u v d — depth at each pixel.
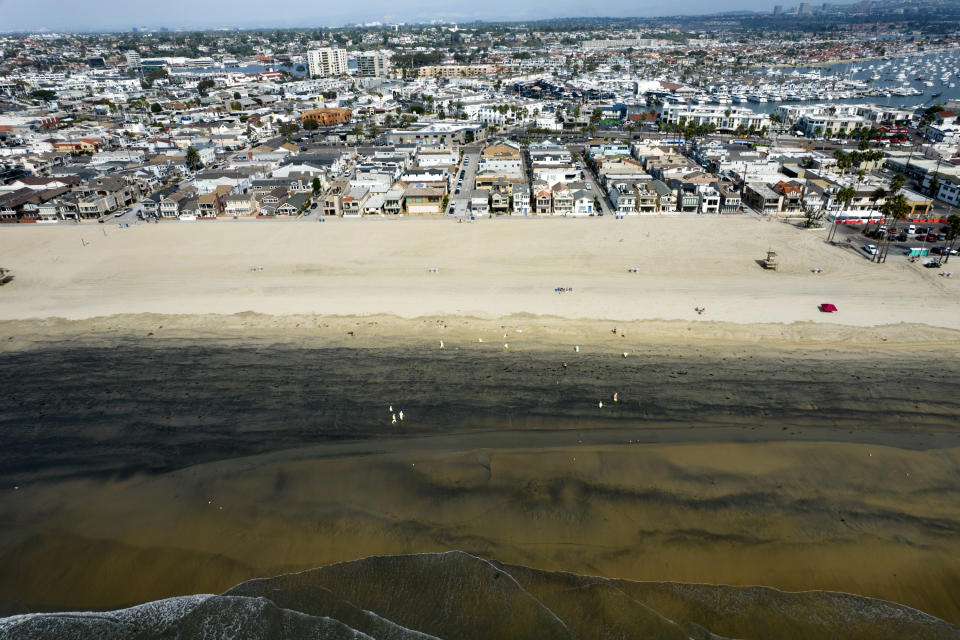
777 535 49.59
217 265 112.38
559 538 49.94
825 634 41.56
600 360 77.62
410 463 58.81
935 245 113.88
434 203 144.88
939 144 195.38
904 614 42.91
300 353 80.94
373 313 92.31
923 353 77.69
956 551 47.62
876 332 83.12
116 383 74.44
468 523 51.72
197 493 55.75
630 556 48.09
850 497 53.31
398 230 130.38
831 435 61.97
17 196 146.38
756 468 57.00
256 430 64.62
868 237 119.56
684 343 81.50
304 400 69.88
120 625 42.66
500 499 54.12
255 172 168.38
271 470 58.34
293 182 158.50
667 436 62.34
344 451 60.97
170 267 111.81
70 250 121.12
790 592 44.72
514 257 113.56
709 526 50.72
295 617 42.81
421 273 106.94
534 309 92.44
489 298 96.44
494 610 43.59
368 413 67.19
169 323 90.38
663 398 68.94
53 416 67.94
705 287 98.56
